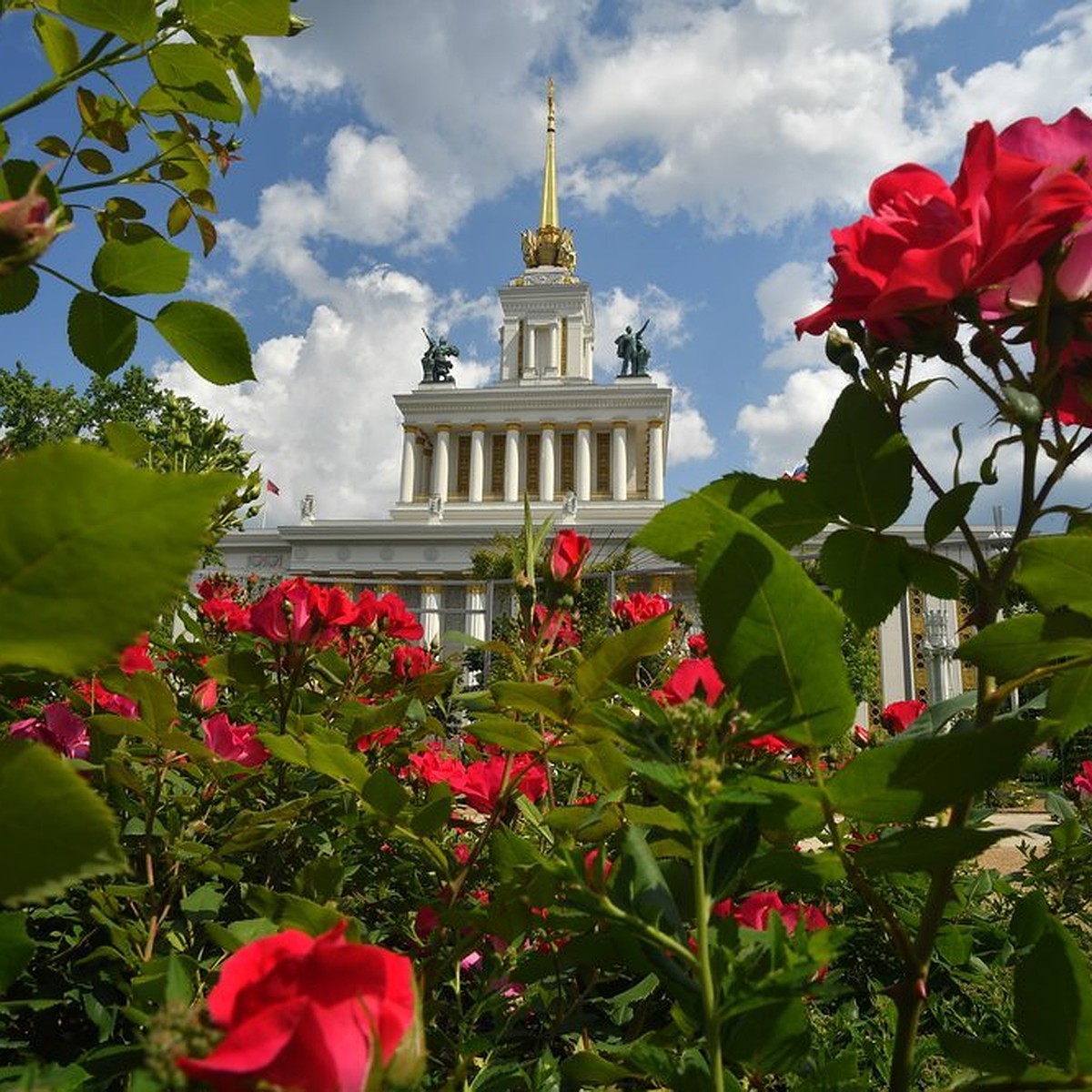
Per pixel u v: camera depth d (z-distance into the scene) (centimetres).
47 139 137
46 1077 80
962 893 220
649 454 6200
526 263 7362
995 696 81
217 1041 45
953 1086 77
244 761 182
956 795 72
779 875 89
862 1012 198
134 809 176
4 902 43
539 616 193
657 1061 86
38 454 40
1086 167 86
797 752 105
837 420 91
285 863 213
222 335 115
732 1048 86
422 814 135
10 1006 150
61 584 41
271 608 212
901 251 81
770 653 77
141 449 156
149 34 114
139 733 148
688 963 80
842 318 86
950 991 204
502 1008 158
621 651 130
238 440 324
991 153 77
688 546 94
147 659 159
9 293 123
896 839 73
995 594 84
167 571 41
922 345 82
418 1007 49
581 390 6122
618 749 129
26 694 138
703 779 70
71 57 137
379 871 210
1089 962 180
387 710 180
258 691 222
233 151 147
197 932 161
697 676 131
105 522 40
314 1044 44
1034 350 82
